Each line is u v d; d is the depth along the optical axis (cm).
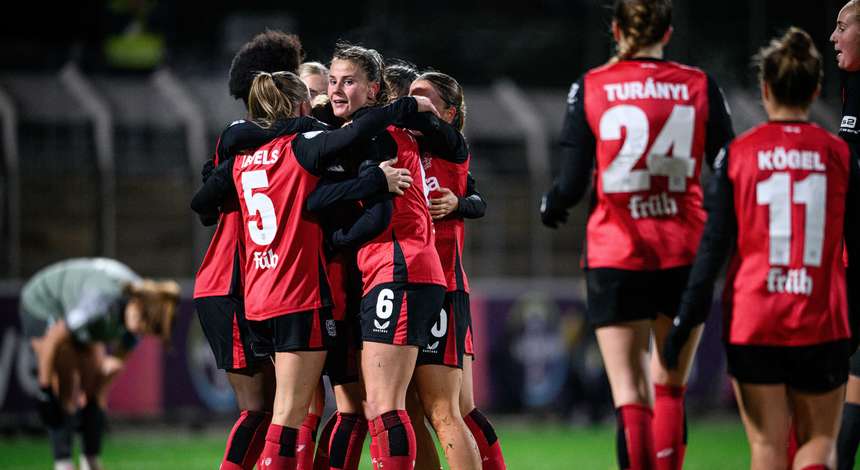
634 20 1678
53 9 8825
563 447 4516
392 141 1809
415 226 1773
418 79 1956
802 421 1609
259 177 1775
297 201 1756
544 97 7144
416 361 1819
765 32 7869
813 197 1562
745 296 1577
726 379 5978
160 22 9144
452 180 1933
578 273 6769
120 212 6056
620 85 1666
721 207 1561
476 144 6694
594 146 1688
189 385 5162
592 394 5778
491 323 5675
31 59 7525
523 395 5697
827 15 7381
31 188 5834
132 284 2886
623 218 1666
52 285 2870
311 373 1766
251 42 2056
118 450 4406
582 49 10225
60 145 5962
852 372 1884
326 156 1728
